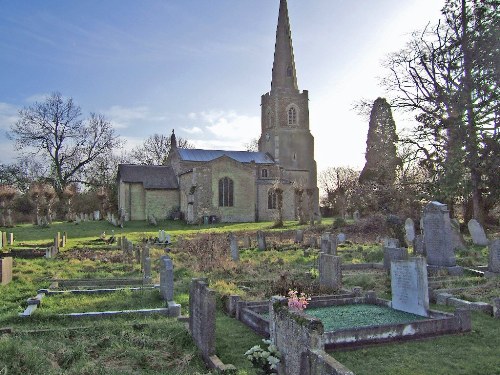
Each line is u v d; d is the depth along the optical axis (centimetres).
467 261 1897
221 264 1952
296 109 6650
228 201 5306
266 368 688
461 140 2834
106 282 1564
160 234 3209
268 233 3700
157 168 5859
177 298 1324
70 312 1127
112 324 987
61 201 6034
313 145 6681
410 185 3584
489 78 2786
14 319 1049
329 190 7794
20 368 734
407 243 2616
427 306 1079
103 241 3309
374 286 1488
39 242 3128
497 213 3744
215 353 837
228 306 1188
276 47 6694
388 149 4125
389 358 820
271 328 784
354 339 873
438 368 773
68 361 800
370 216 3994
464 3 2939
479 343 899
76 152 6156
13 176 6153
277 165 6250
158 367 788
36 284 1552
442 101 3011
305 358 595
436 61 3075
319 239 3038
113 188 6506
